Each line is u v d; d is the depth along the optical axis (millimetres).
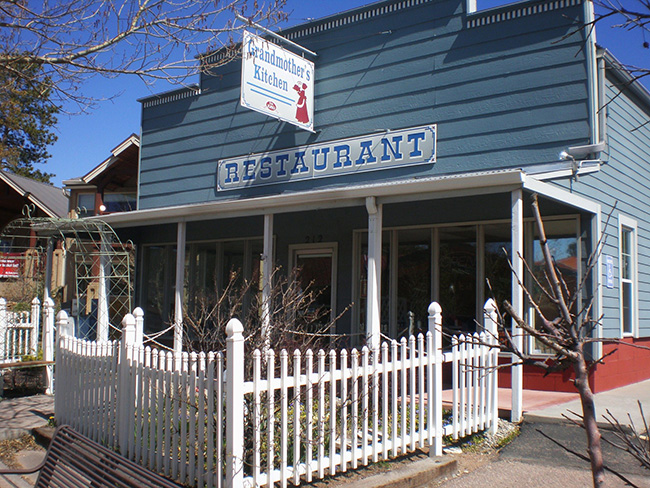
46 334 10109
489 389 7039
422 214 10883
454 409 6527
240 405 4754
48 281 12875
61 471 4234
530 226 9984
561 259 9742
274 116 10742
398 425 6656
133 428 5965
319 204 9195
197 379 5133
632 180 11547
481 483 5715
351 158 11133
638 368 11320
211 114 13320
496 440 6816
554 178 8516
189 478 5082
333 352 5348
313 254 12289
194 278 14055
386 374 5867
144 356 5918
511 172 7359
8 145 24859
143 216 11562
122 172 16984
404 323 10977
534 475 5902
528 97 9461
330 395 5352
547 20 9398
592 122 8906
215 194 13109
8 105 13047
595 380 9477
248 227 13297
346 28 11438
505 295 10016
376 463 5758
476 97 9922
